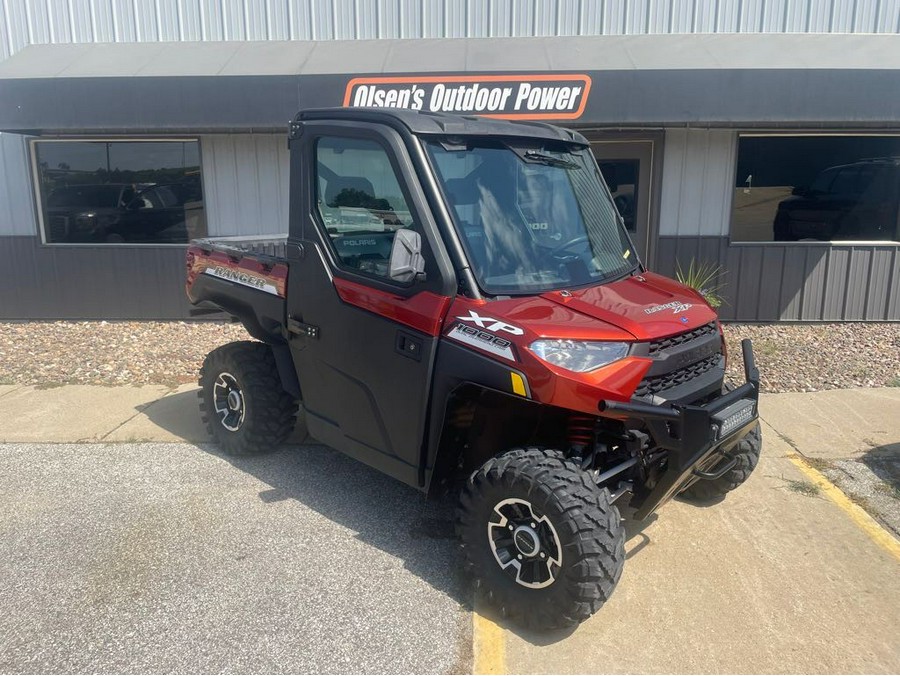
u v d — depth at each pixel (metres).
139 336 8.48
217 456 5.06
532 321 3.18
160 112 7.88
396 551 3.81
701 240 8.87
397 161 3.52
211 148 8.96
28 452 5.14
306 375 4.28
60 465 4.91
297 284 4.17
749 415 3.41
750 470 4.16
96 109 7.91
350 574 3.59
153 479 4.68
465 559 3.34
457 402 3.48
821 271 8.86
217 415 5.08
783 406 6.01
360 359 3.82
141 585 3.49
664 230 8.89
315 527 4.06
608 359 3.12
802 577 3.60
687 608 3.34
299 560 3.71
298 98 7.79
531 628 3.14
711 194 8.78
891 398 6.17
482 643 3.08
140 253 9.07
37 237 9.12
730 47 8.27
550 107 7.66
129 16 9.19
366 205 3.74
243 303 4.65
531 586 3.11
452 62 8.08
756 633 3.16
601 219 4.19
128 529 4.03
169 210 9.16
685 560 3.75
